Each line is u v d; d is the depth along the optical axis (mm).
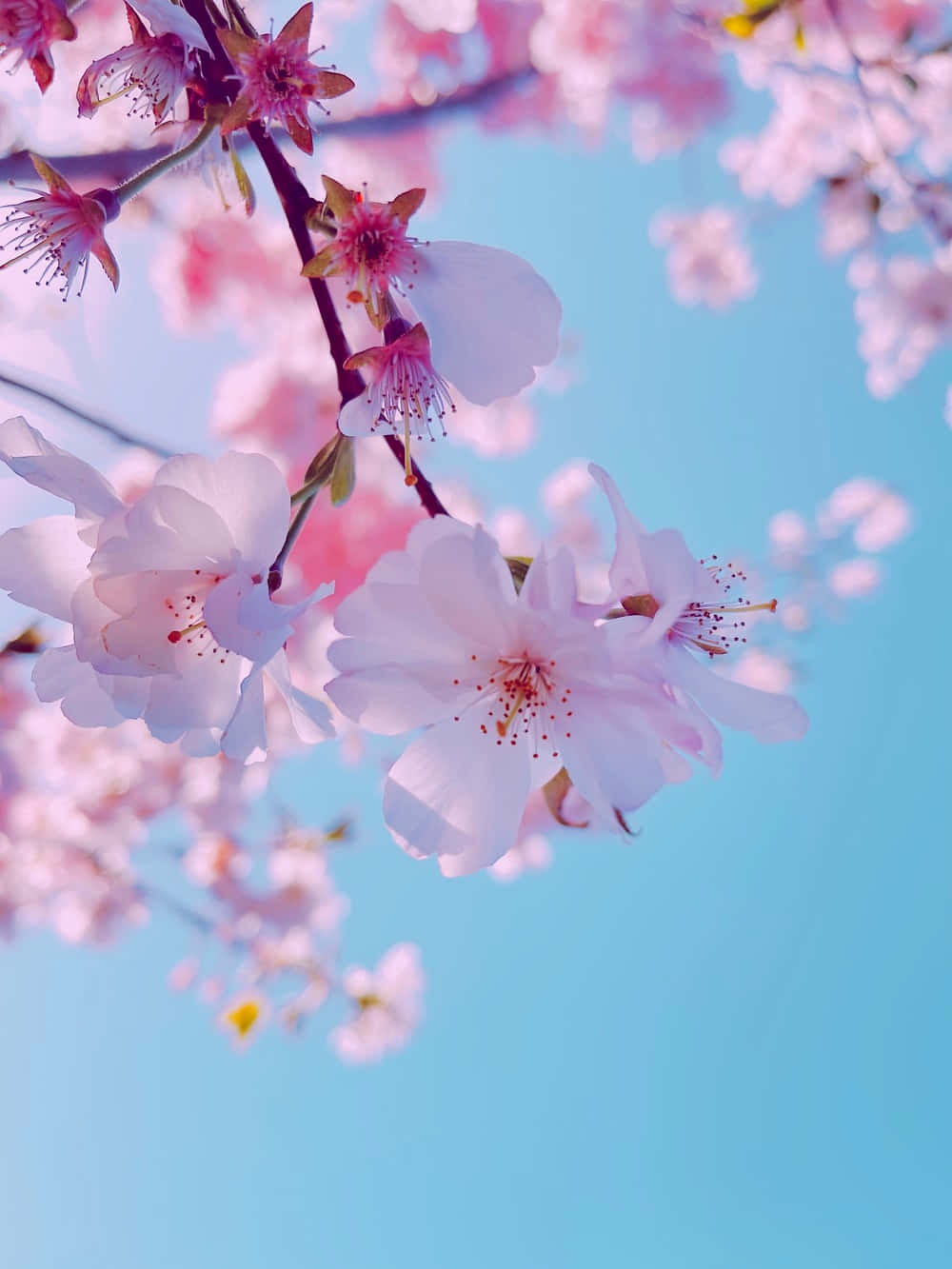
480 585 174
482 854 184
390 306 187
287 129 181
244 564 177
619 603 179
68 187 189
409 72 487
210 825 528
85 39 336
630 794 176
